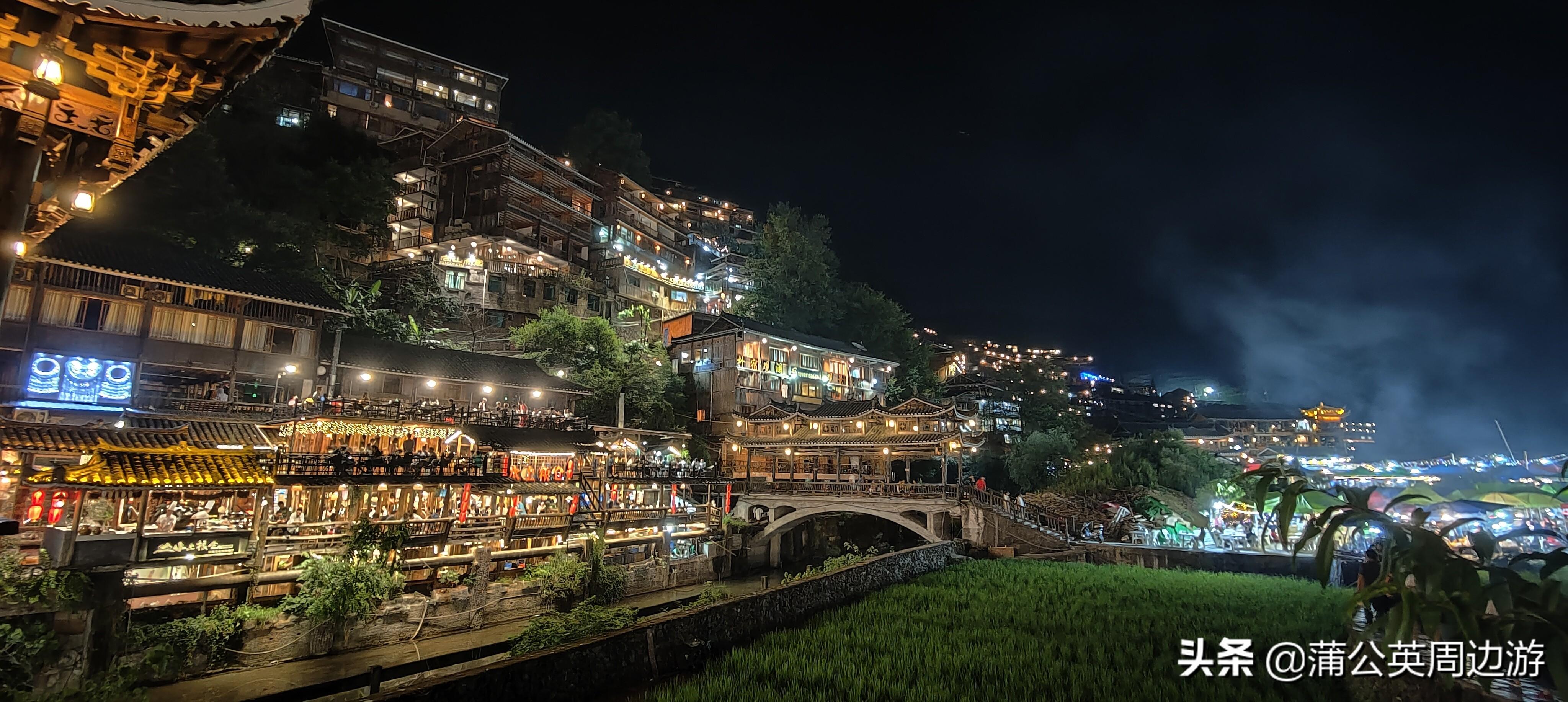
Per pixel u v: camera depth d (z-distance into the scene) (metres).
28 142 7.09
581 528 34.12
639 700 11.00
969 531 39.62
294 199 48.62
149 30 7.22
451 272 58.84
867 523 54.34
